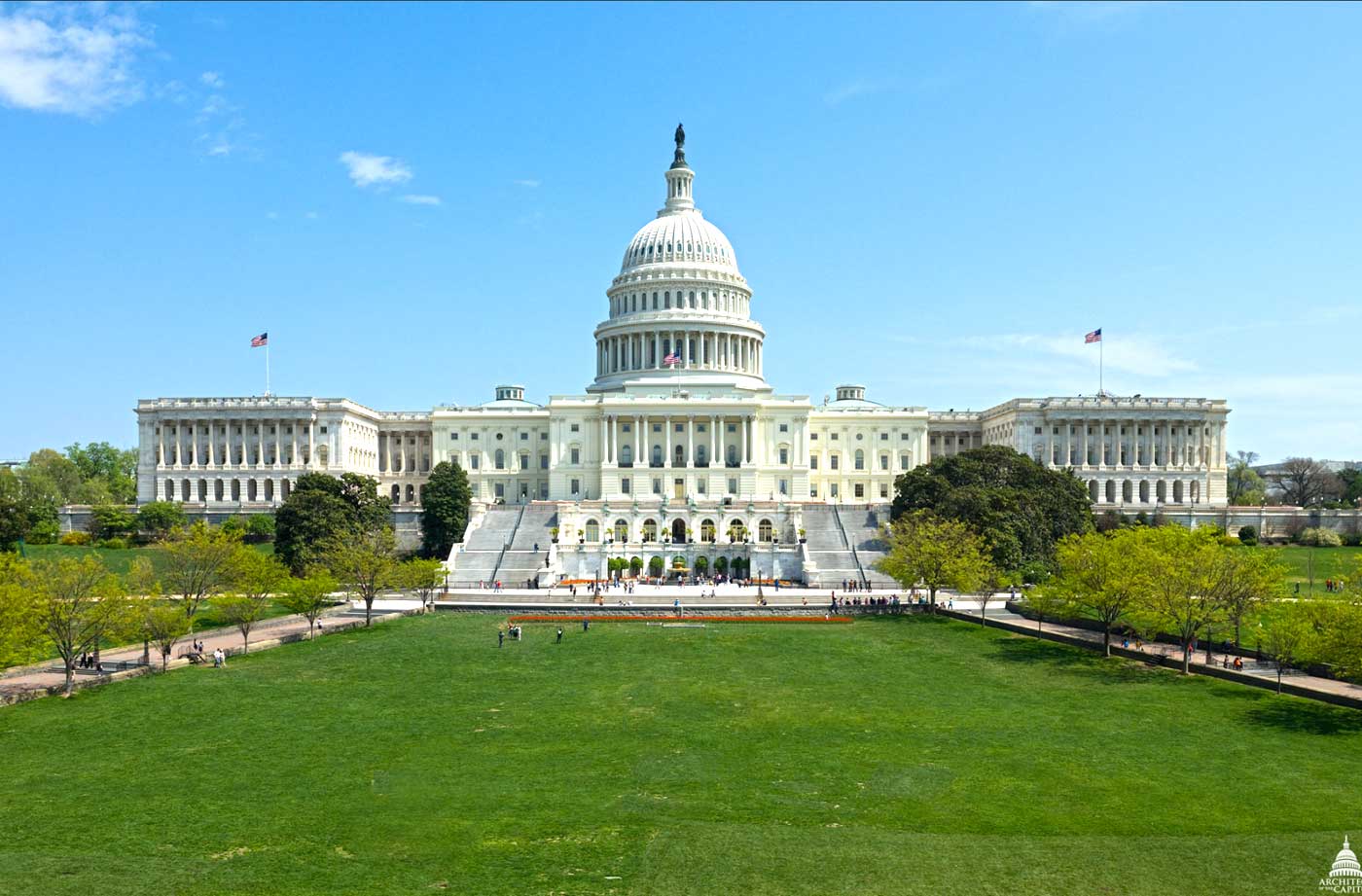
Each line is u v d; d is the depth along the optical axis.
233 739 63.53
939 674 84.50
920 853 44.66
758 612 123.50
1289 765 57.81
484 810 50.12
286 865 43.34
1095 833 47.25
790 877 42.16
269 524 182.12
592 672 85.12
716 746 61.97
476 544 165.88
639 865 43.25
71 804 51.34
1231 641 93.88
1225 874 42.53
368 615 112.19
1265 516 198.62
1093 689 78.50
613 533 174.00
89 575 80.75
